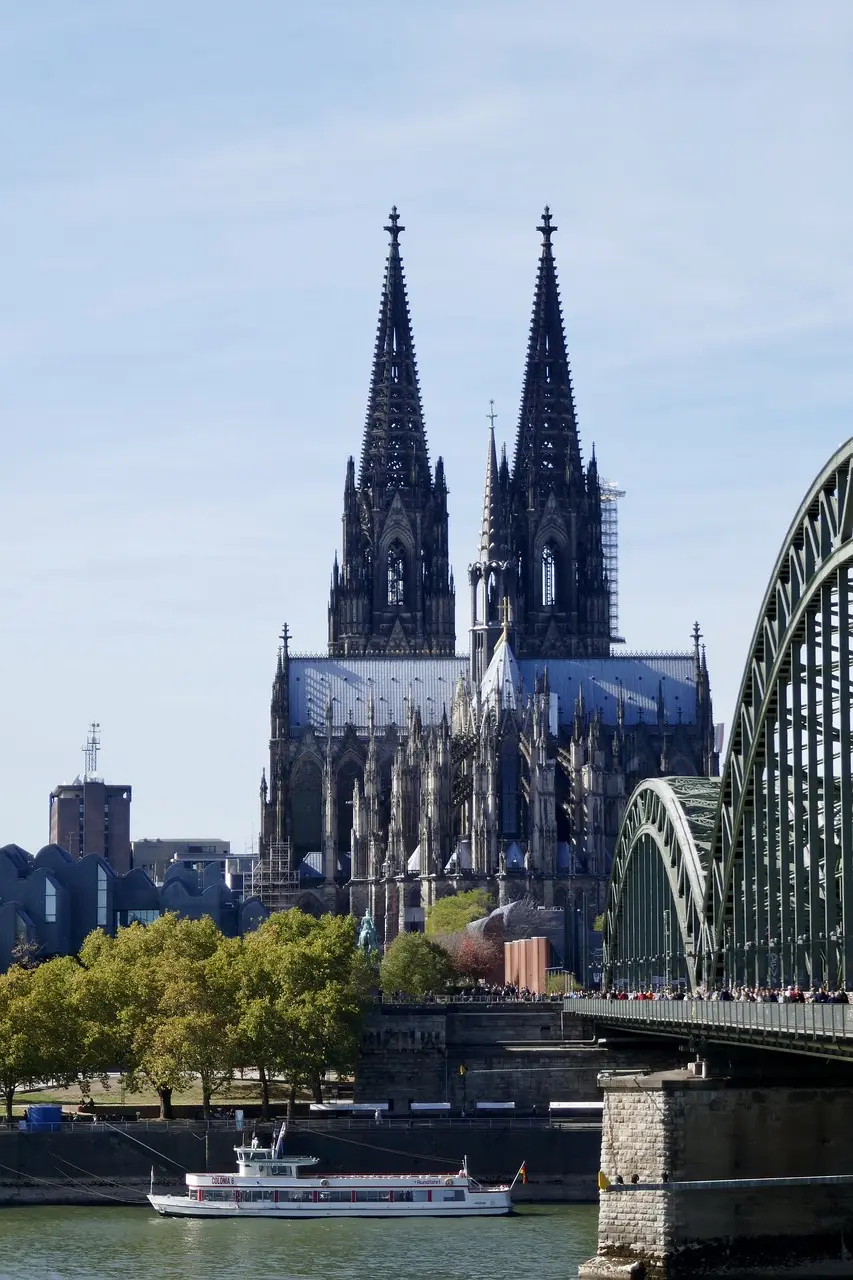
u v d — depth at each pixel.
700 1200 155.00
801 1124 158.50
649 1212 155.88
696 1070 162.38
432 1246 188.50
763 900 163.88
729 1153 157.75
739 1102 158.12
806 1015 129.12
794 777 151.75
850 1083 158.88
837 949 144.62
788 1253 155.25
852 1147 158.25
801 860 151.00
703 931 179.88
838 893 148.38
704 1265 154.50
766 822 164.25
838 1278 154.88
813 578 145.38
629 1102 160.25
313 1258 181.75
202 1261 181.12
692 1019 159.62
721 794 173.62
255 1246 190.12
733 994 158.00
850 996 130.38
